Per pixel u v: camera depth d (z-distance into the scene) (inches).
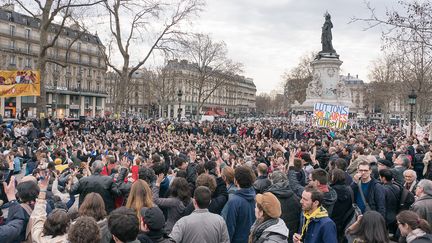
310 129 1387.8
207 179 270.2
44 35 1286.9
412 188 354.0
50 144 815.1
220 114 5270.7
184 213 259.6
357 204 291.0
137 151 638.5
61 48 3651.6
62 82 3727.9
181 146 815.1
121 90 1651.1
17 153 631.2
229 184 296.2
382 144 745.6
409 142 732.0
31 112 3208.7
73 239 160.2
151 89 4891.7
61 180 386.3
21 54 3339.1
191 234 204.4
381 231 176.6
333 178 285.4
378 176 375.2
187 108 5398.6
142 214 191.6
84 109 4023.1
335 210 275.9
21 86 974.4
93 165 319.6
